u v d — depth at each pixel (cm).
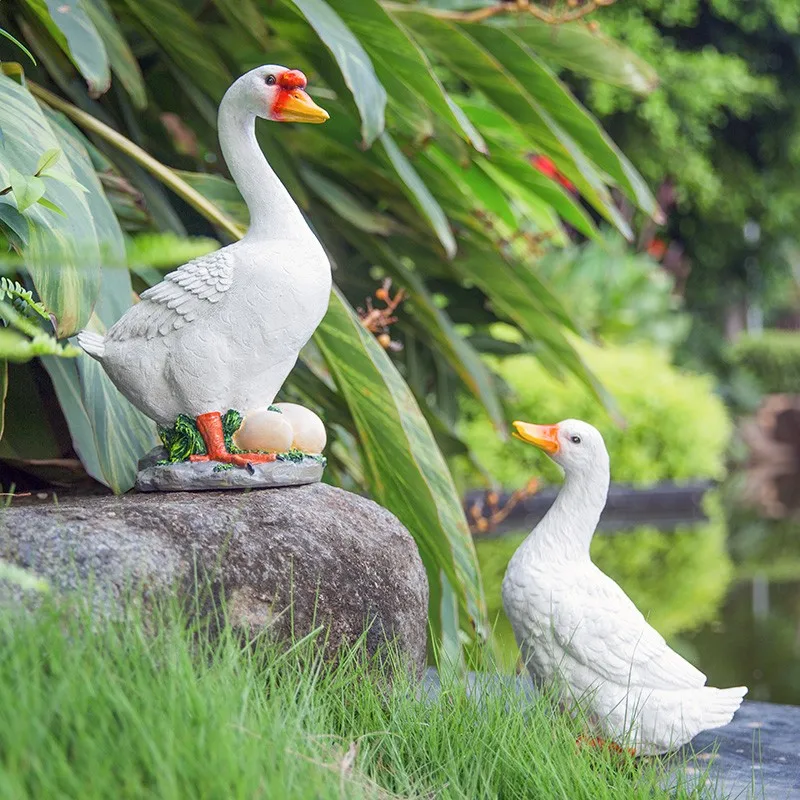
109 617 185
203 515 213
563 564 251
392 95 329
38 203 221
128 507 211
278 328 226
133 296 272
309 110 232
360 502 245
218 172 395
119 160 331
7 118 232
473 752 201
